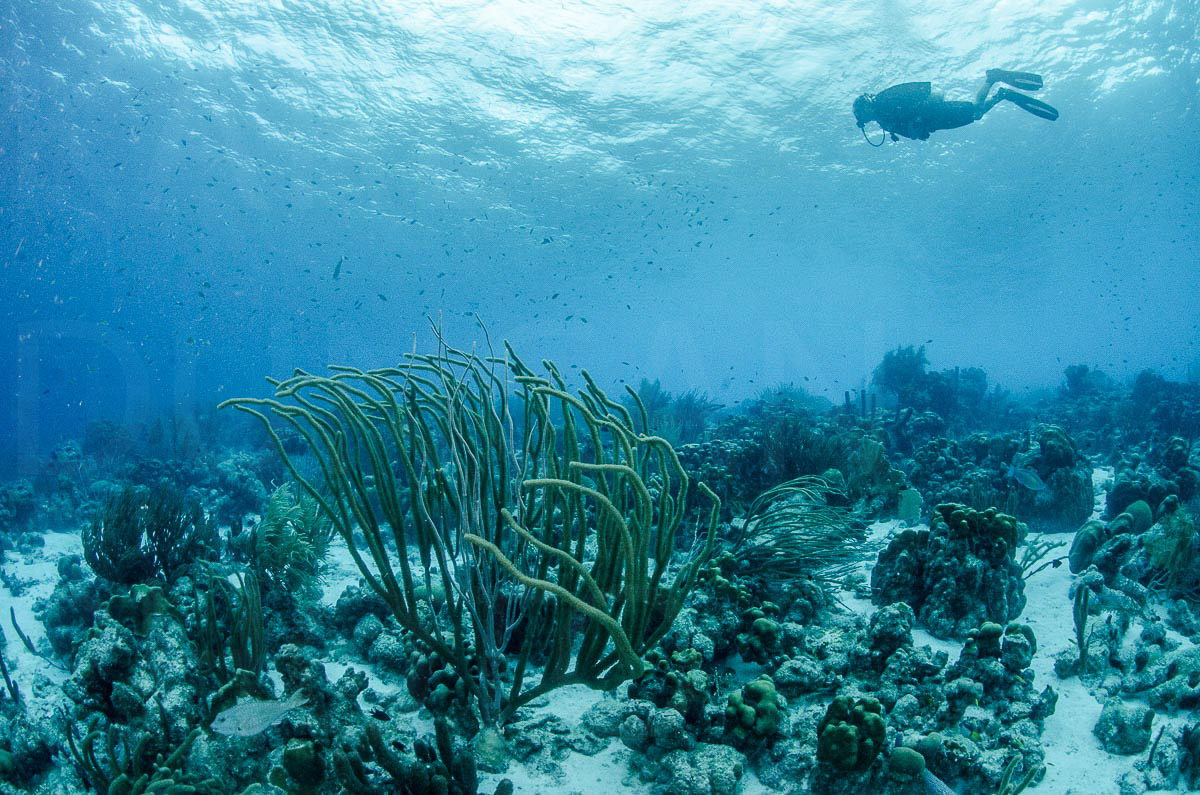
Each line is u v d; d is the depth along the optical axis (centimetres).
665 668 407
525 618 464
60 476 1402
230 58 2348
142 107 2730
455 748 317
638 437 321
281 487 638
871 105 1316
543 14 2141
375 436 384
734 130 2873
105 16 2150
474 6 2100
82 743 352
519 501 387
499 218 3931
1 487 1291
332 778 316
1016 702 419
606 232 4175
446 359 398
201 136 3002
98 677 395
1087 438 1579
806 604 545
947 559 557
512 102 2627
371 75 2445
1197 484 891
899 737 359
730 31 2220
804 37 2256
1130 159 3341
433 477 397
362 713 365
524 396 393
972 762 354
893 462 1232
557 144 2964
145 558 609
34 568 928
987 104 1325
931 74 2478
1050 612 585
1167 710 426
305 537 654
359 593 555
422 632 407
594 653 366
